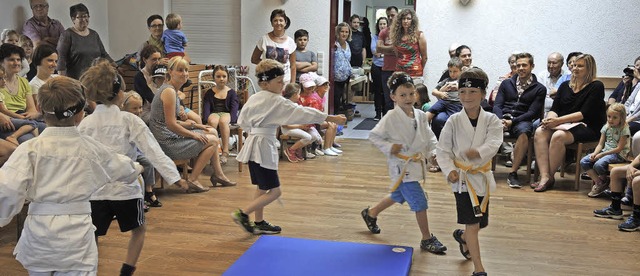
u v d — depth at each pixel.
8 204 2.29
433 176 5.97
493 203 5.03
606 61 7.12
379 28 9.80
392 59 7.49
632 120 5.65
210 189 5.32
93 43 6.48
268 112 3.91
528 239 4.11
